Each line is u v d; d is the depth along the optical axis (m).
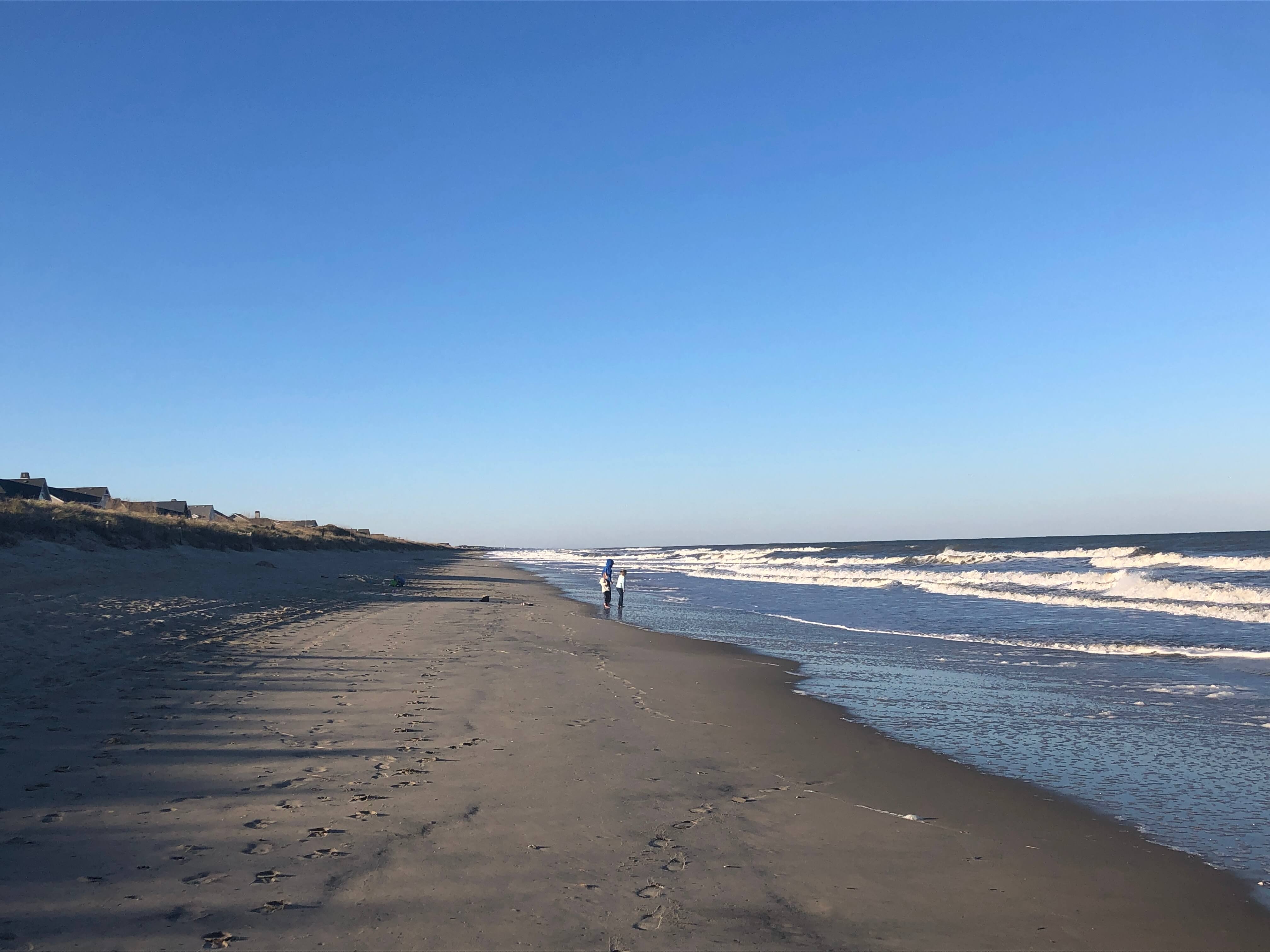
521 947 3.43
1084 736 7.93
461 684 9.84
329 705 8.25
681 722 8.35
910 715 8.89
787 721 8.55
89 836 4.38
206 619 14.27
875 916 3.93
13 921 3.37
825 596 27.50
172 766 5.80
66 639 10.35
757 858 4.65
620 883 4.18
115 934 3.32
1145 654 12.98
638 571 56.16
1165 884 4.44
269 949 3.28
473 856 4.43
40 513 21.72
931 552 86.56
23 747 5.98
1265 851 4.96
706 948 3.51
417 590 28.62
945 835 5.15
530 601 25.81
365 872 4.12
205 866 4.08
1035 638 15.27
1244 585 23.12
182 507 53.34
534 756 6.68
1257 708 9.08
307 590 23.55
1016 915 4.00
